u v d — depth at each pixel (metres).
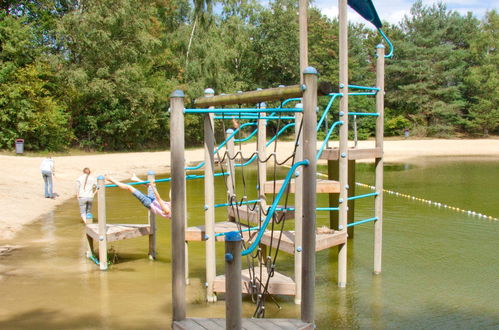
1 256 7.88
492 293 6.24
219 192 15.57
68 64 29.27
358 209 12.32
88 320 5.25
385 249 8.55
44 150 28.28
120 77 29.83
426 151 36.16
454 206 12.83
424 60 51.03
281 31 44.97
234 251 2.96
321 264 7.68
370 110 50.41
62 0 30.80
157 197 7.14
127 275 6.99
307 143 3.52
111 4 28.97
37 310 5.54
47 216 11.38
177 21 36.84
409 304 5.84
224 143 5.88
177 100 3.99
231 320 2.98
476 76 50.16
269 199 8.36
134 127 33.31
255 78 47.44
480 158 30.69
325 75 49.38
